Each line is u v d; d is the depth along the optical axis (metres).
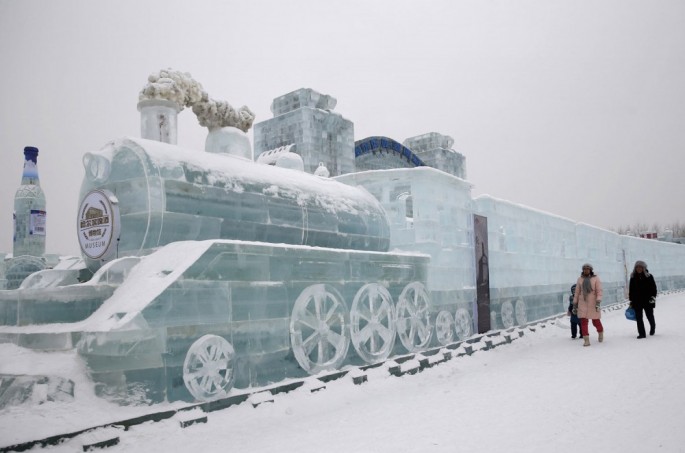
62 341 6.03
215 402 6.08
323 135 18.62
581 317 11.78
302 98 18.67
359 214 9.96
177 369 5.96
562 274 20.08
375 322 9.18
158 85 8.35
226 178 7.72
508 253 15.66
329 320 8.30
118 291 6.30
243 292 6.86
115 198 7.11
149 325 5.71
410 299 10.38
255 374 6.91
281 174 8.95
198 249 6.43
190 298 6.17
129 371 5.66
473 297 13.09
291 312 7.61
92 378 5.70
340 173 19.00
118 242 7.06
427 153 26.17
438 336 11.30
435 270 11.56
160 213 6.85
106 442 4.93
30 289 6.99
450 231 12.45
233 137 9.24
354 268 8.96
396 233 12.08
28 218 13.25
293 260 7.72
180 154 7.40
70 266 8.31
